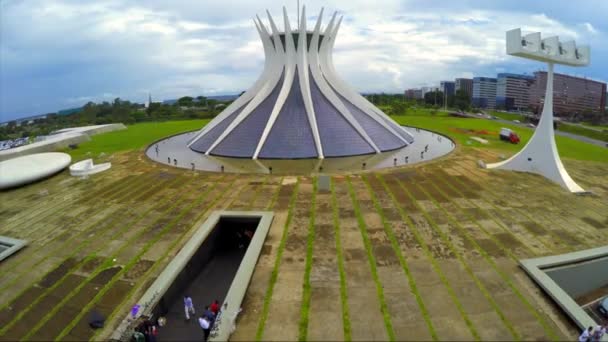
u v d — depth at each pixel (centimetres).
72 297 1454
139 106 14662
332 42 4316
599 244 1755
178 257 1595
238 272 1483
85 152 4166
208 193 2497
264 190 2516
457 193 2431
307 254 1661
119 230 2000
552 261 1559
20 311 1398
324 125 3769
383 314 1279
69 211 2300
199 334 1295
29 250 1836
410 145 4228
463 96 11625
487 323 1236
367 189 2516
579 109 13238
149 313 1300
